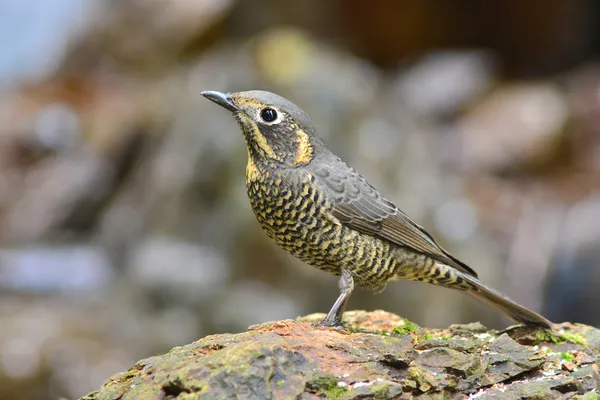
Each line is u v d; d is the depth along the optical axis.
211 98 7.92
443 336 7.43
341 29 25.39
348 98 16.67
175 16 25.67
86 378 13.17
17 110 23.59
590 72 25.45
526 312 7.59
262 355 5.77
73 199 19.64
